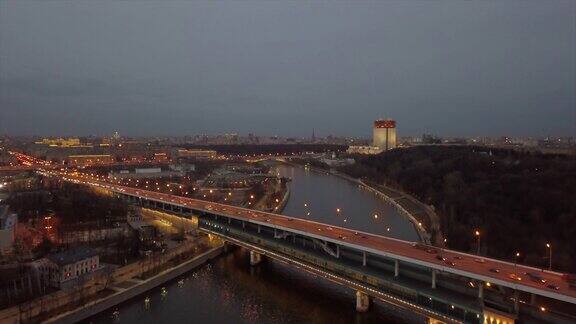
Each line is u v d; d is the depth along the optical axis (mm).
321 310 195250
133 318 186875
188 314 191375
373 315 188250
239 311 194625
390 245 194625
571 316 137125
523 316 143125
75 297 192500
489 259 174875
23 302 185500
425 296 161750
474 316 147625
